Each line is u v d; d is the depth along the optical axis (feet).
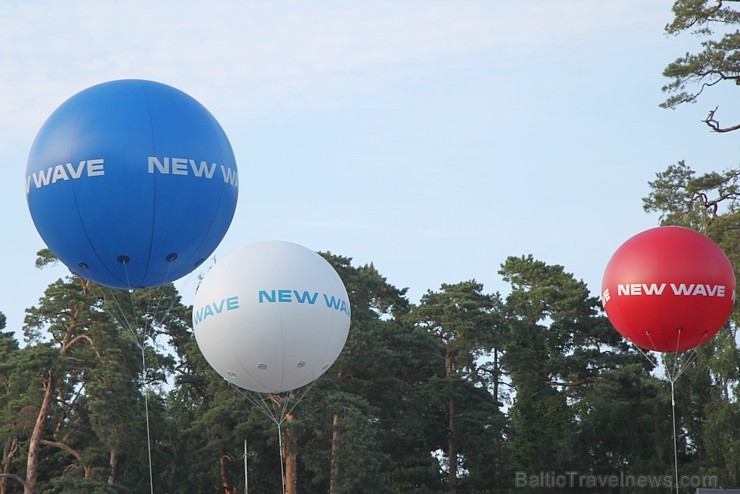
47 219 62.64
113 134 61.11
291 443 166.40
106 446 166.91
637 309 84.74
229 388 176.55
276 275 71.87
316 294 72.28
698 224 147.13
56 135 61.72
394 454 195.21
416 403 190.49
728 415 153.79
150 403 172.45
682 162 159.53
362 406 171.83
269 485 184.03
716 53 135.64
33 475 165.48
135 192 61.16
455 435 197.57
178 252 64.44
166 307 185.78
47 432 175.73
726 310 84.94
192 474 179.42
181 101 64.03
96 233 62.13
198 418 182.29
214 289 72.79
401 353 189.78
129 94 62.90
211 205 63.87
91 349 169.99
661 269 83.41
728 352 149.28
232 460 183.21
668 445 188.65
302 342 71.82
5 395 167.22
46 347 164.96
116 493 160.97
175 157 61.87
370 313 197.26
